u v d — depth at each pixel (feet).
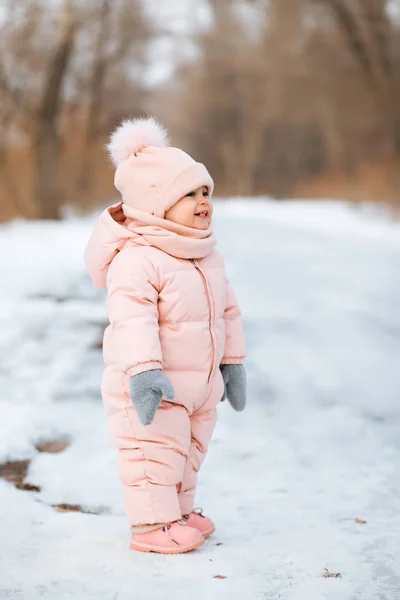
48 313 36.58
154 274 13.79
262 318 36.27
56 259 55.52
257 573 12.49
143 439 13.67
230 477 17.67
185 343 13.91
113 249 14.23
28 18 95.04
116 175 14.67
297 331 33.94
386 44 102.17
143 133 14.64
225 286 14.94
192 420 14.47
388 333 33.96
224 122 222.07
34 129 102.58
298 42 171.94
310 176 224.12
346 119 172.65
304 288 44.70
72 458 18.74
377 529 14.52
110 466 18.24
